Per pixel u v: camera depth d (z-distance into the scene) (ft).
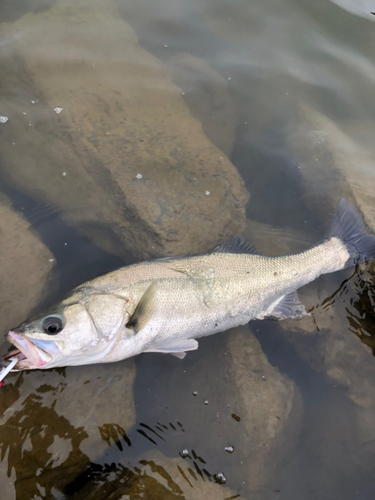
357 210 2.66
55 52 3.20
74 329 2.09
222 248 2.38
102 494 1.94
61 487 1.95
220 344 2.32
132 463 2.02
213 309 2.25
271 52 3.38
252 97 3.16
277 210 2.73
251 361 2.28
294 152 2.94
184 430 2.11
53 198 2.66
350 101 3.18
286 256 2.39
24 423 2.03
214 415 2.15
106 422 2.08
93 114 2.92
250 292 2.31
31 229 2.56
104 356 2.15
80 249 2.53
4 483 1.92
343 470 2.09
